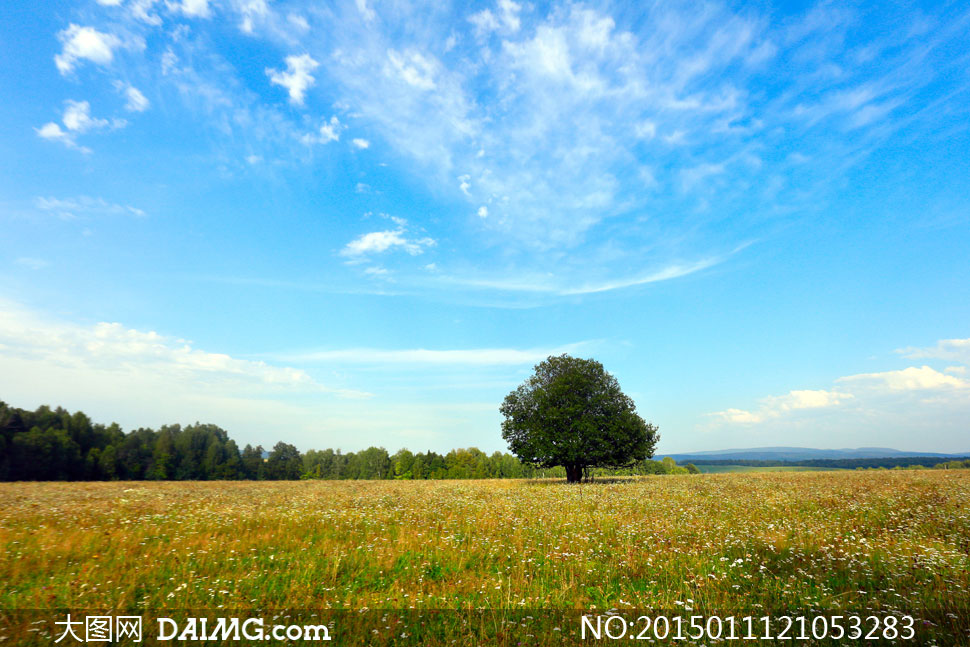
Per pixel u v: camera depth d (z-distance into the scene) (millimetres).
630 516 15766
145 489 26500
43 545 9961
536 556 10570
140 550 10164
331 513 15570
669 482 35125
